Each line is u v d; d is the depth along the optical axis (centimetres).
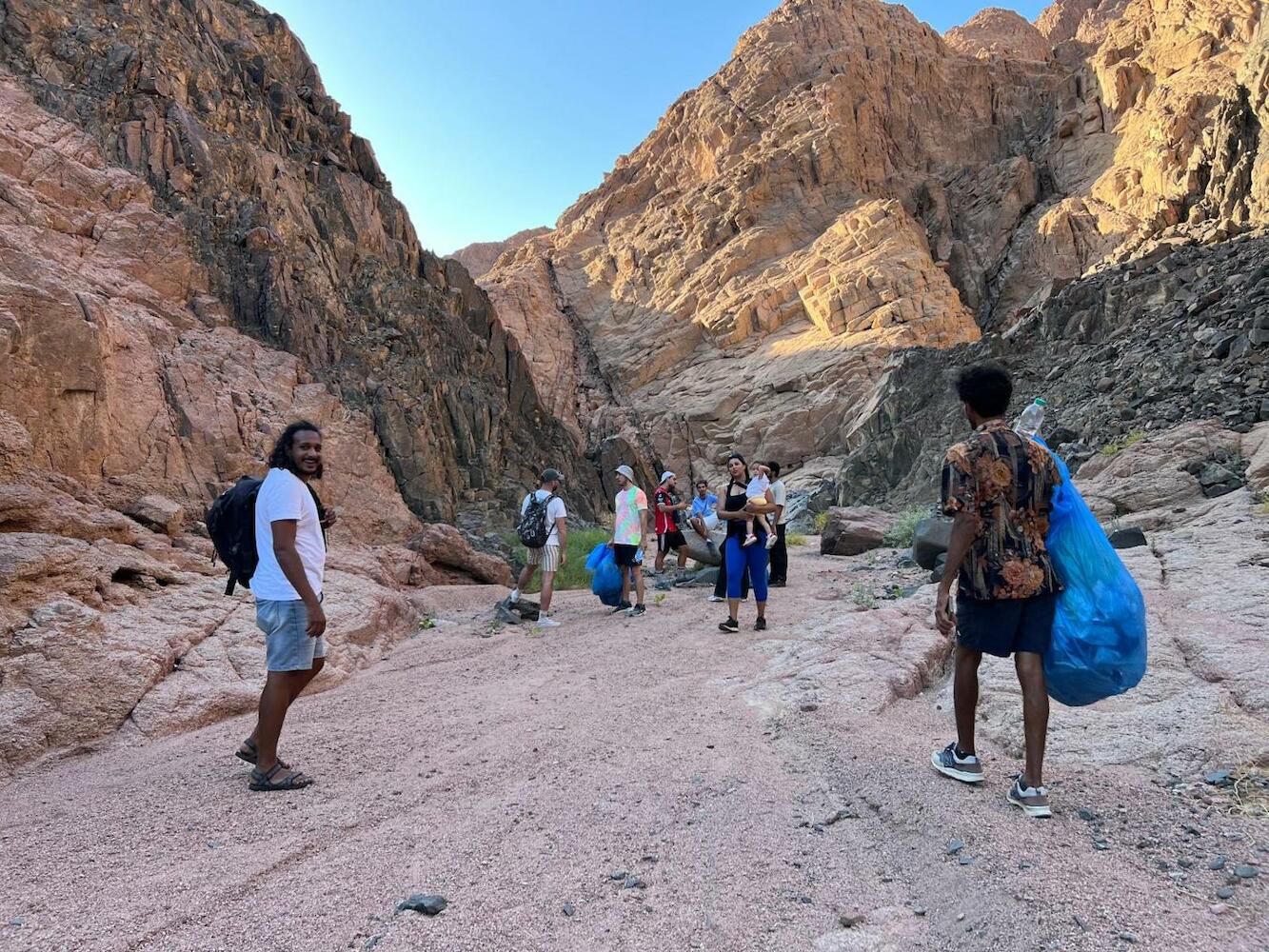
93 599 591
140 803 351
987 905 240
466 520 1942
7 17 1708
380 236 2419
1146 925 223
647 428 4003
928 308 3741
